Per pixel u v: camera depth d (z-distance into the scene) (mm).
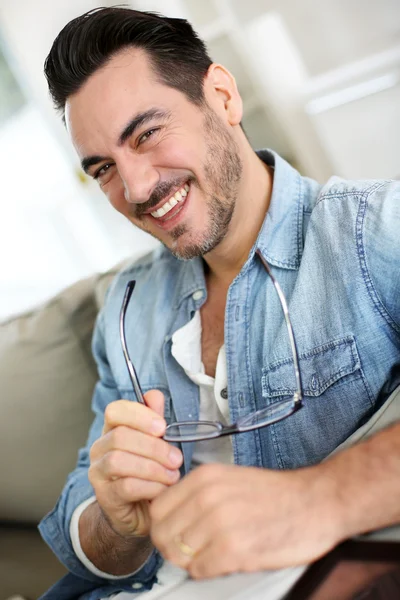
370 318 818
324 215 893
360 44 3223
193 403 1015
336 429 836
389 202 823
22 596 1237
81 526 967
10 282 4461
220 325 1036
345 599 473
